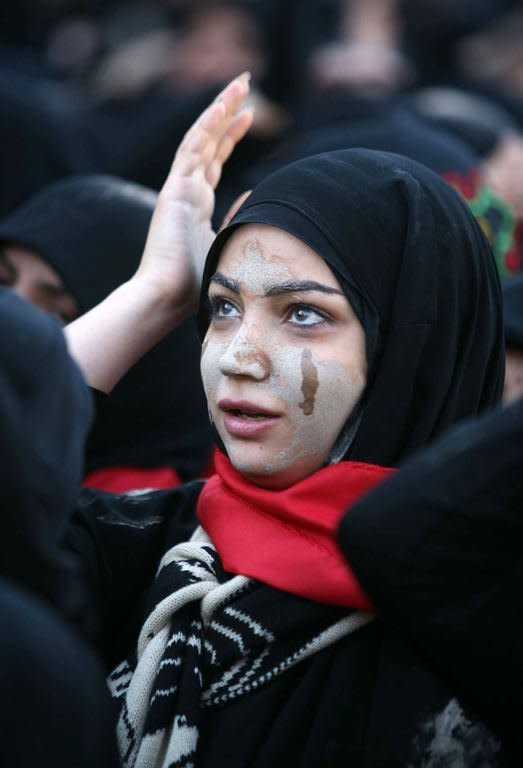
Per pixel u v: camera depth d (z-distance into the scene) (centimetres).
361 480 485
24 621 372
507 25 1336
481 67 1325
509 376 673
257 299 491
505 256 873
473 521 431
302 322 488
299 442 488
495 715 452
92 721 374
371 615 477
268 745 467
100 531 526
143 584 526
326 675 476
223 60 1200
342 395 486
